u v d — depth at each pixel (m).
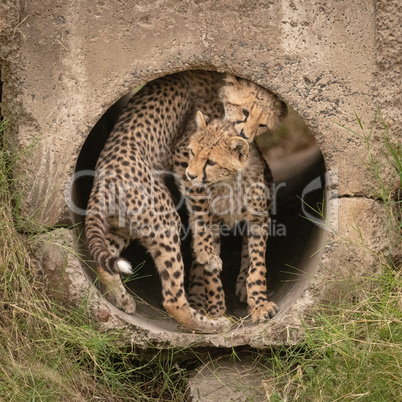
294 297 7.14
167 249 6.93
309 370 6.34
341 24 6.67
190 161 7.29
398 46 6.73
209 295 7.66
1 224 6.62
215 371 6.96
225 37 6.61
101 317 6.68
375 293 6.73
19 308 6.47
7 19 6.48
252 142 7.89
